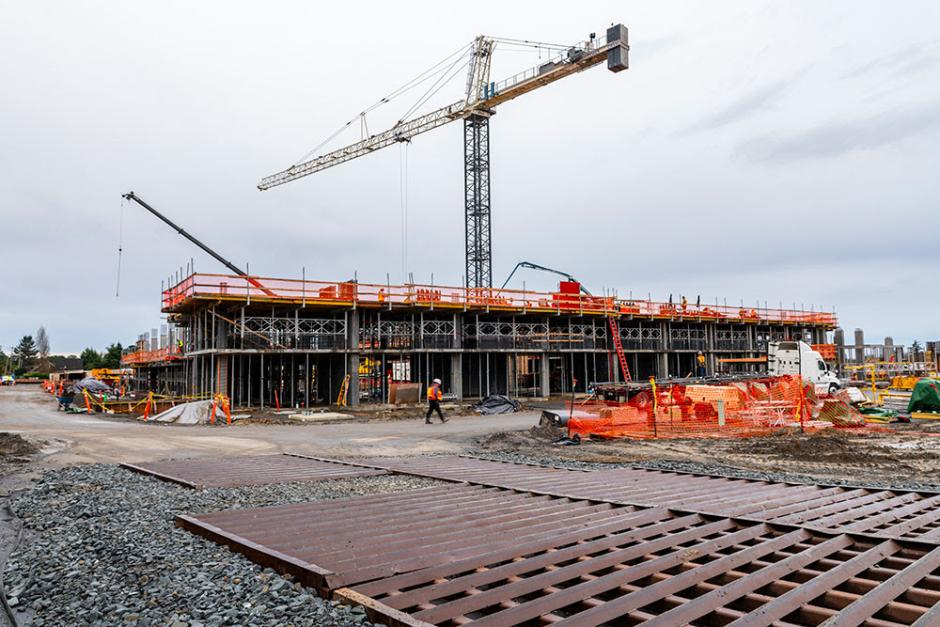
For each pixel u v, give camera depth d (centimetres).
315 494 1042
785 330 6000
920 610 484
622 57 5628
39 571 620
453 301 3775
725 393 2364
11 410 3722
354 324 3541
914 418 2842
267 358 3869
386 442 2078
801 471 1453
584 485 1110
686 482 1159
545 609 498
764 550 659
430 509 882
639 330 4791
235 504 952
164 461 1549
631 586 567
